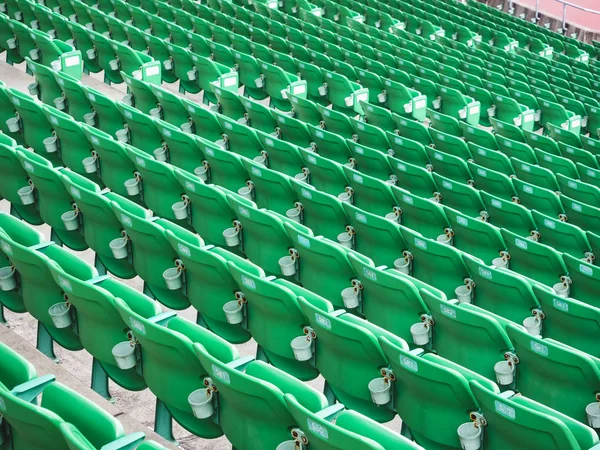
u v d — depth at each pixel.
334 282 5.06
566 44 16.72
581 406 3.91
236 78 9.66
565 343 4.73
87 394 4.52
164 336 3.67
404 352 3.61
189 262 4.68
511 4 20.72
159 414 4.24
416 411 3.77
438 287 5.36
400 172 7.33
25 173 5.97
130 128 7.47
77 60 9.34
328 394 4.50
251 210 5.34
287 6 15.73
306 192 6.02
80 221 5.61
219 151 6.57
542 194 7.17
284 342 4.37
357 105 10.24
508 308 4.95
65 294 4.38
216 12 12.73
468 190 6.81
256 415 3.45
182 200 6.02
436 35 15.02
